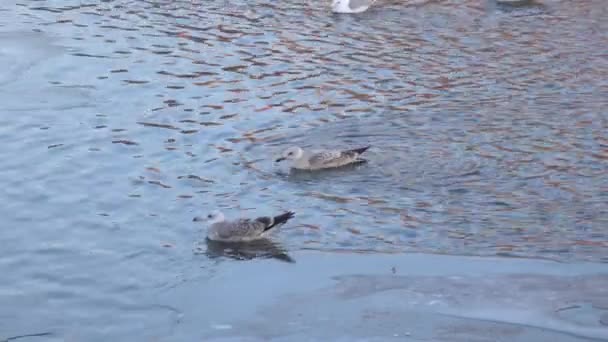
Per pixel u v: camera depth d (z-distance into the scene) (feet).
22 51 76.33
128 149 59.11
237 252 46.98
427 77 71.00
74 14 86.38
